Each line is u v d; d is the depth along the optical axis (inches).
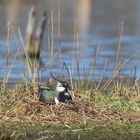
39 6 2249.0
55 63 951.6
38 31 1093.1
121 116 560.1
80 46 1239.5
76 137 520.1
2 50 1140.5
